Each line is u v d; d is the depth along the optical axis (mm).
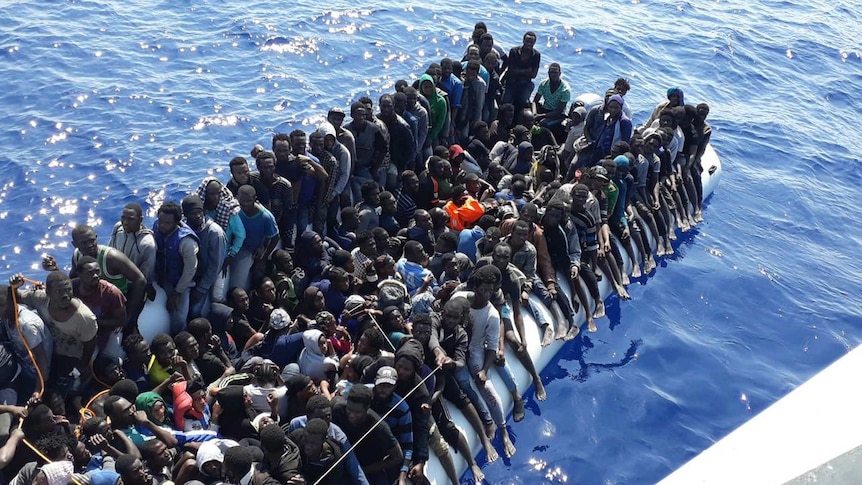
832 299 14234
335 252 11250
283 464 7988
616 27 25219
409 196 13094
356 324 10492
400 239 12320
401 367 8961
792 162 19016
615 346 12695
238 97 19375
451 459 9703
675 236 15258
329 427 8250
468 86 15102
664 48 24422
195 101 18969
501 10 25375
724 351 12773
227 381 9297
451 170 13547
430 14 24406
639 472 10555
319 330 9891
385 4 24641
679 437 11156
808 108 22031
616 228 13867
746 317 13602
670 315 13469
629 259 14102
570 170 14570
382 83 20750
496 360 10773
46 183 15906
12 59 19891
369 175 13180
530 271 12008
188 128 18000
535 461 10570
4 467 7789
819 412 2562
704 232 15734
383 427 8578
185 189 16094
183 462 8258
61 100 18469
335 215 12555
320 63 21281
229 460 7738
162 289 9875
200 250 9938
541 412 11305
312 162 11648
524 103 16578
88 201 15586
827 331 13383
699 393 11922
